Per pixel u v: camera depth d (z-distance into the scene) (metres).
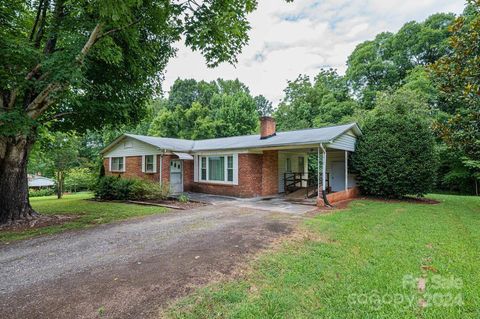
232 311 2.88
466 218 7.93
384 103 18.59
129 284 3.52
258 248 5.01
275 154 14.78
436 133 11.25
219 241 5.49
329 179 15.94
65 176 20.14
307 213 8.80
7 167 7.89
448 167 19.84
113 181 13.88
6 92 7.56
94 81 8.95
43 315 2.80
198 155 15.82
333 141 10.72
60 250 5.13
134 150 16.86
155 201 12.22
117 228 6.97
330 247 5.07
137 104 10.65
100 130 11.15
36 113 7.69
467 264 4.20
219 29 7.10
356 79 30.17
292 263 4.25
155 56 9.89
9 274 3.93
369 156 12.91
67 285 3.52
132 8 7.21
